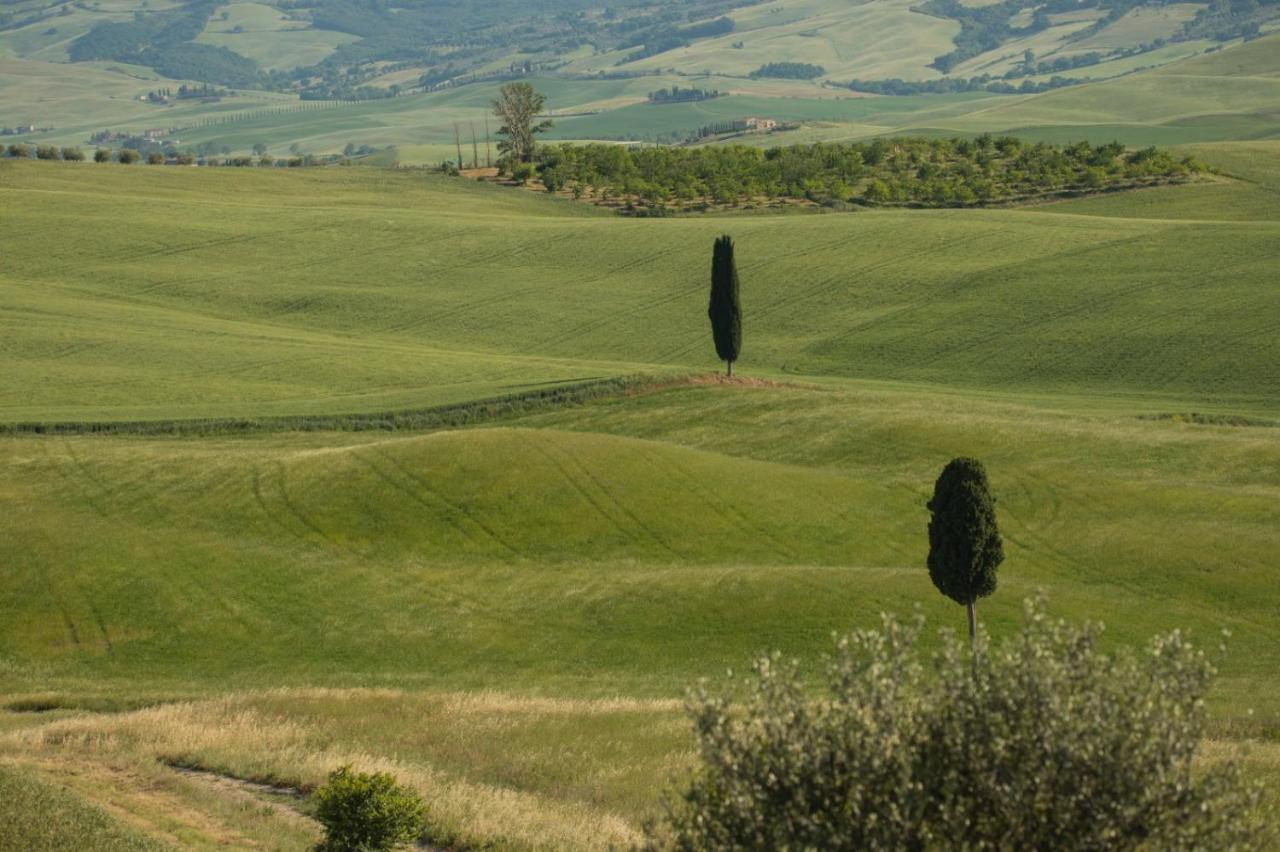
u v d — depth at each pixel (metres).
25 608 87.50
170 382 167.25
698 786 25.94
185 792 50.06
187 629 85.56
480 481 105.19
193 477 110.50
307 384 168.38
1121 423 130.25
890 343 194.25
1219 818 23.75
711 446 131.38
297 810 49.09
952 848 23.39
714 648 80.00
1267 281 198.50
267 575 92.81
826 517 101.69
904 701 25.19
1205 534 93.69
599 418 144.50
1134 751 23.52
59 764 53.50
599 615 85.44
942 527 68.62
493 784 52.22
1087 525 97.81
